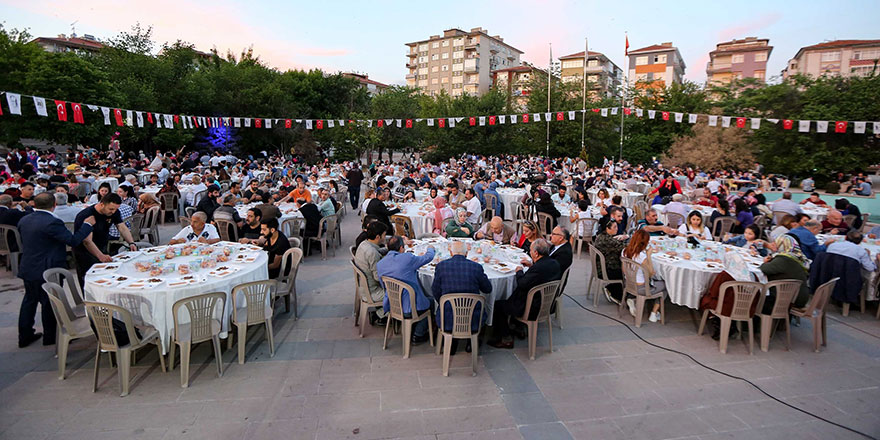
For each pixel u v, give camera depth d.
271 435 3.35
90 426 3.41
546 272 4.66
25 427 3.38
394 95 37.09
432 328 4.90
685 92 33.91
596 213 9.50
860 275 5.89
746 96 26.66
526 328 5.25
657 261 5.63
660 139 33.75
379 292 5.09
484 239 7.15
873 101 19.36
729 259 5.25
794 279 4.96
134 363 4.39
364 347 4.88
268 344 4.86
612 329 5.52
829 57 45.50
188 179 14.77
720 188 12.63
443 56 73.38
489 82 73.94
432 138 36.34
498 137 36.47
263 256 5.32
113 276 4.43
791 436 3.46
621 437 3.40
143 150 27.25
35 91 19.08
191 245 5.41
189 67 30.66
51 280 4.51
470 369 4.44
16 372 4.18
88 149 22.12
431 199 11.31
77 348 4.67
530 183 17.94
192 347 4.75
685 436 3.43
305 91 37.00
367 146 32.34
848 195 16.69
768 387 4.20
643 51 61.03
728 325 4.86
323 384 4.10
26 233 4.52
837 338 5.35
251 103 30.34
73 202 9.65
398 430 3.44
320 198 9.44
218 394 3.89
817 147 20.62
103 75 21.08
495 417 3.63
